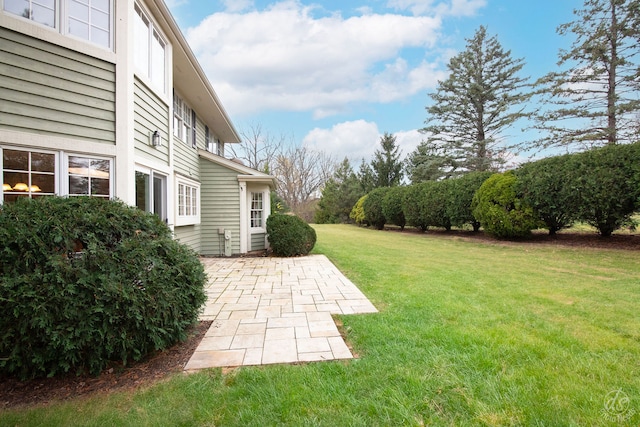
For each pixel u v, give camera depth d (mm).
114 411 2000
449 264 7020
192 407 2016
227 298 4484
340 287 5059
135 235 2752
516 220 9930
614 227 8703
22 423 1895
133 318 2453
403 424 1807
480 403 1957
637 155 7121
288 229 8508
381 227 19016
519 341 2801
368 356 2619
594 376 2242
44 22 3672
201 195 9062
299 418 1874
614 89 12883
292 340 3027
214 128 11961
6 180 3451
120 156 4203
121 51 4246
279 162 29219
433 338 2918
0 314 2154
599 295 4316
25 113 3531
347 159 28234
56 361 2322
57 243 2377
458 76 19359
